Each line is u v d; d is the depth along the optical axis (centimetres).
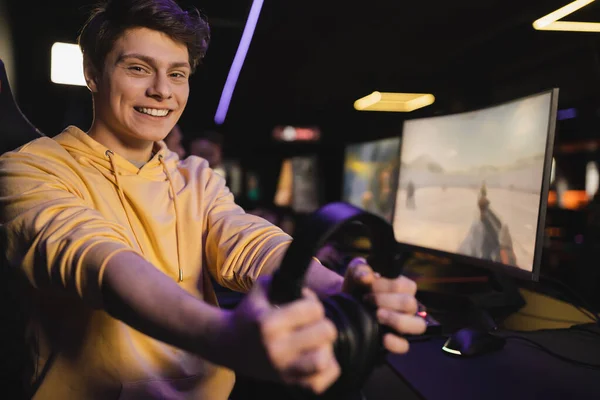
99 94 96
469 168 145
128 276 57
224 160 944
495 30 332
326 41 432
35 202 75
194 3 401
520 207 122
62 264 63
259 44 463
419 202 168
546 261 438
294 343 39
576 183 752
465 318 132
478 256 138
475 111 143
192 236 101
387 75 501
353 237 227
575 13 201
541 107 116
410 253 207
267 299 45
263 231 96
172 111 98
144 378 88
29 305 90
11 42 345
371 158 255
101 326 87
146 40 90
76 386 87
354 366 47
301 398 47
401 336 52
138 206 95
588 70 380
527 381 91
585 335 119
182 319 50
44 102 401
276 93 798
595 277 402
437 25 351
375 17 346
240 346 43
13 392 106
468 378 93
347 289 58
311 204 455
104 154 95
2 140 114
